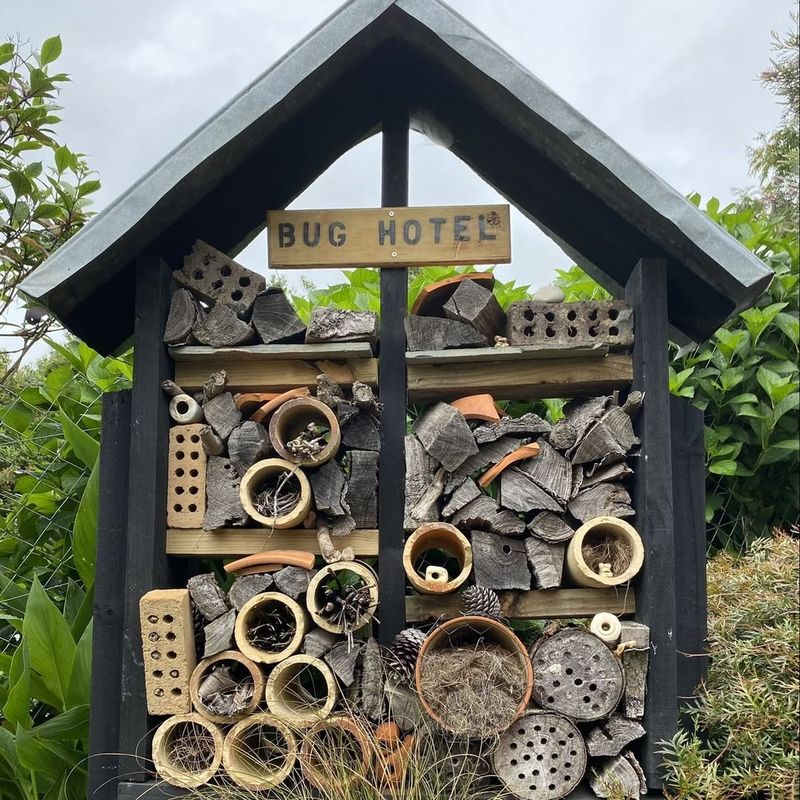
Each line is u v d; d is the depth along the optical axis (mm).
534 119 1601
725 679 1656
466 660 1566
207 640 1607
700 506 1699
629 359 1714
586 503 1668
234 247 1901
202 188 1635
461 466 1689
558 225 1878
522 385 1729
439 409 1699
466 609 1587
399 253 1729
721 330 2604
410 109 1828
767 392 2613
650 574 1604
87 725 1812
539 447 1691
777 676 1637
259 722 1570
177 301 1699
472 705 1534
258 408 1758
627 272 1843
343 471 1717
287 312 1713
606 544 1679
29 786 1853
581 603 1659
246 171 1780
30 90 2236
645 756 1587
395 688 1593
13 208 2244
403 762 1505
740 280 1567
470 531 1678
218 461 1689
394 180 1783
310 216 1744
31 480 2338
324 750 1553
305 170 1867
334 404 1663
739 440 2611
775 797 1487
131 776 1573
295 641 1590
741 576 1929
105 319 1807
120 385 2404
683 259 1671
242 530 1675
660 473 1626
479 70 1579
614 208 1678
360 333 1678
